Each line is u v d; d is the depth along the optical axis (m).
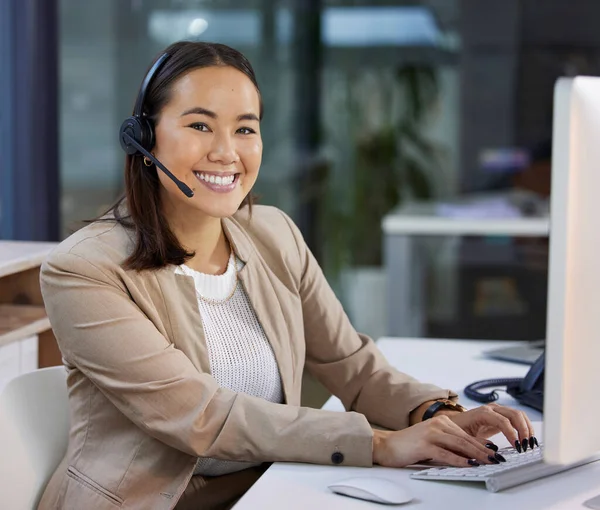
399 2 5.71
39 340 2.42
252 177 1.59
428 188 5.86
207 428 1.40
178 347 1.53
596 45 5.78
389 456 1.38
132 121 1.56
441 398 1.63
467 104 5.83
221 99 1.53
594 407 1.12
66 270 1.48
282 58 5.37
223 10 4.91
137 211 1.56
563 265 1.07
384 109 5.80
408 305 4.52
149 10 4.41
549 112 5.84
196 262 1.63
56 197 3.78
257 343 1.62
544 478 1.29
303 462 1.38
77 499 1.47
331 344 1.77
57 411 1.59
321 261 5.77
